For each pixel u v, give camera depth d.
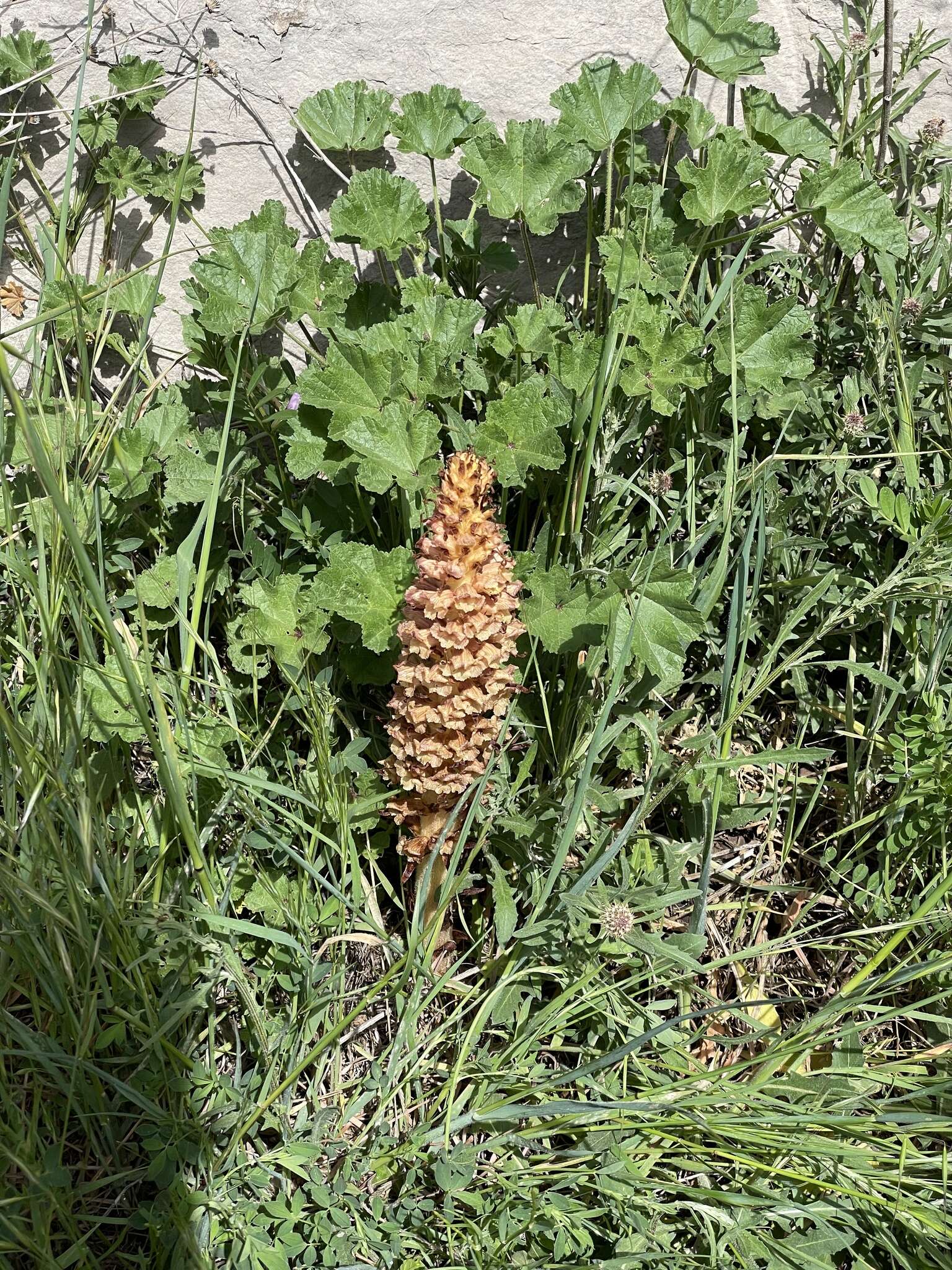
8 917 0.69
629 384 0.86
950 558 0.79
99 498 0.82
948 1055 0.74
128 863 0.72
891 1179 0.69
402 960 0.70
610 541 0.85
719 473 0.88
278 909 0.76
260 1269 0.64
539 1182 0.69
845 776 0.89
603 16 0.96
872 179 0.91
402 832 0.78
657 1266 0.66
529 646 0.83
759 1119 0.68
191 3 0.95
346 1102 0.73
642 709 0.84
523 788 0.83
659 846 0.82
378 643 0.79
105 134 0.96
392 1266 0.66
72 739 0.74
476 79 0.98
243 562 0.94
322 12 0.95
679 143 0.99
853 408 0.90
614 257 0.89
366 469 0.81
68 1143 0.69
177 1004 0.68
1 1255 0.62
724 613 0.91
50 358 0.95
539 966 0.74
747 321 0.90
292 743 0.86
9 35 0.95
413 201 0.92
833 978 0.81
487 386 0.91
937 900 0.72
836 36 0.97
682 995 0.77
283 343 1.02
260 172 1.00
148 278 1.00
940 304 0.97
